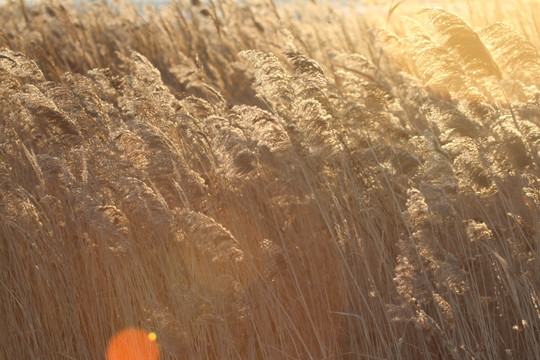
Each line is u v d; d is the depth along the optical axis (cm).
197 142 336
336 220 318
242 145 311
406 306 291
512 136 297
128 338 315
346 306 315
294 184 343
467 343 294
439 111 305
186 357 309
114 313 324
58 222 331
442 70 307
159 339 299
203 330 309
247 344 314
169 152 313
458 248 318
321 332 314
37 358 311
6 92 346
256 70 327
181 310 307
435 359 305
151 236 328
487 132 307
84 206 306
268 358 311
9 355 316
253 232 335
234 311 310
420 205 293
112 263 319
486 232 294
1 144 343
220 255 299
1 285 323
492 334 299
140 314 318
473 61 307
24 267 326
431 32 314
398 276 292
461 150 303
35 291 324
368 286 314
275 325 312
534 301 291
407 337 308
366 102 344
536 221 303
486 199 319
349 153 327
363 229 323
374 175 331
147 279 318
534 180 301
